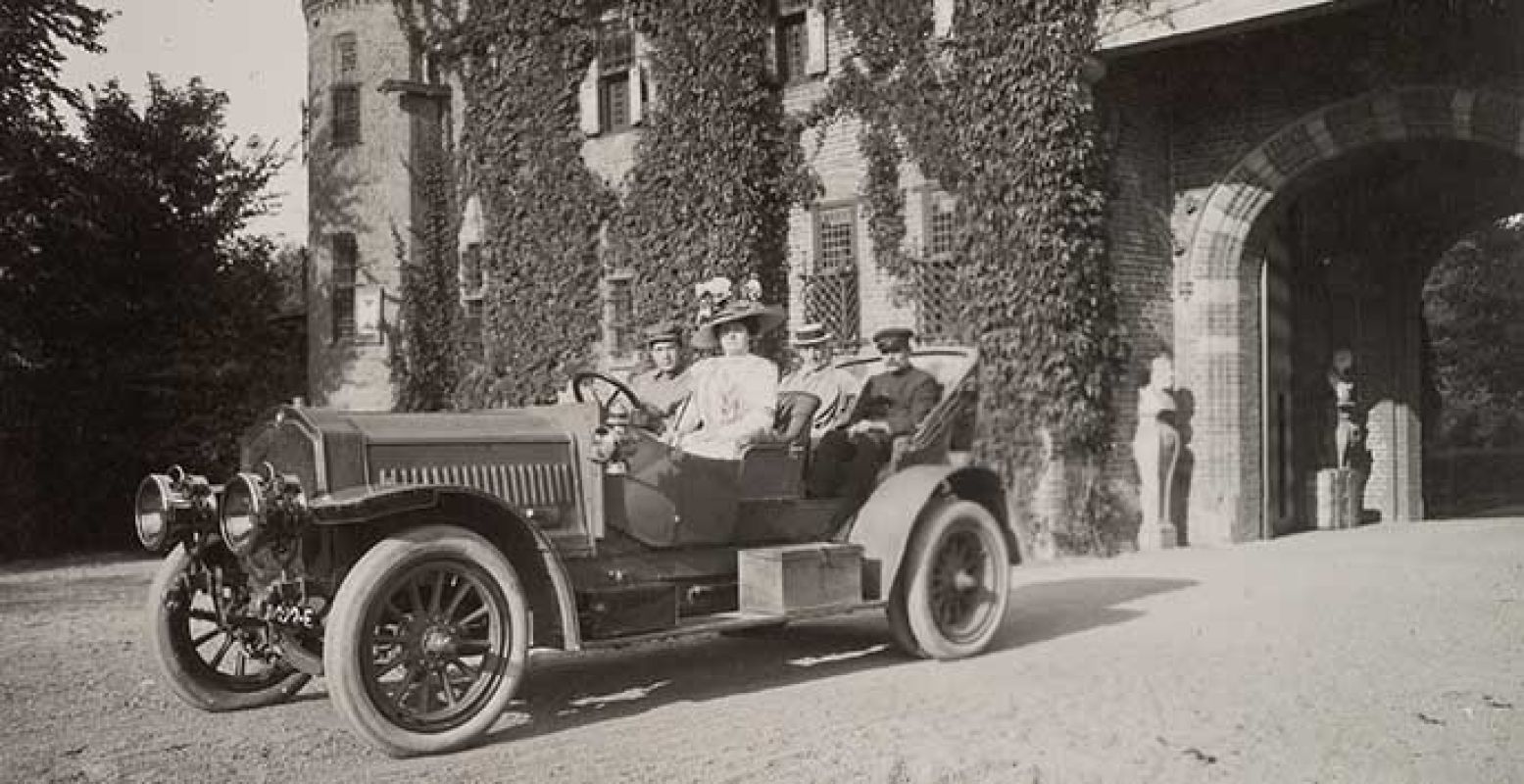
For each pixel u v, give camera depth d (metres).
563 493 6.50
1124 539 15.03
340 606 5.43
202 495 6.28
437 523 5.98
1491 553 14.02
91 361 19.66
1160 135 16.14
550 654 8.37
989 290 14.55
